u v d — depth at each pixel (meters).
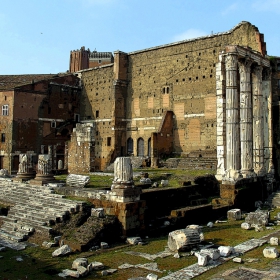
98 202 21.27
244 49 33.91
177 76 54.56
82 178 27.78
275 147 39.19
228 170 31.38
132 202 20.16
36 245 18.56
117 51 61.00
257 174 34.88
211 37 50.38
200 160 46.62
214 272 13.71
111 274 14.20
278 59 41.06
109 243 18.89
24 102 59.03
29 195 26.11
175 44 54.81
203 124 50.94
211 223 23.14
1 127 58.34
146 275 13.92
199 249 17.08
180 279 13.04
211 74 50.38
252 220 23.14
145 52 59.44
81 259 15.21
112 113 60.97
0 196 27.73
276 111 39.56
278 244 17.69
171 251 17.03
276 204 32.12
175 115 54.47
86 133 41.66
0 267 15.28
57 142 63.75
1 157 58.25
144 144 59.03
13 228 21.02
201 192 31.69
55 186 27.70
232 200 29.28
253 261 14.91
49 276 14.14
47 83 62.78
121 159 20.67
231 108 32.28
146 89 58.97
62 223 20.12
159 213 25.14
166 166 49.19
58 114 64.44
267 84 38.81
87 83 67.94
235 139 31.89
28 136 59.34
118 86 60.81
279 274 13.12
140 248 17.88
